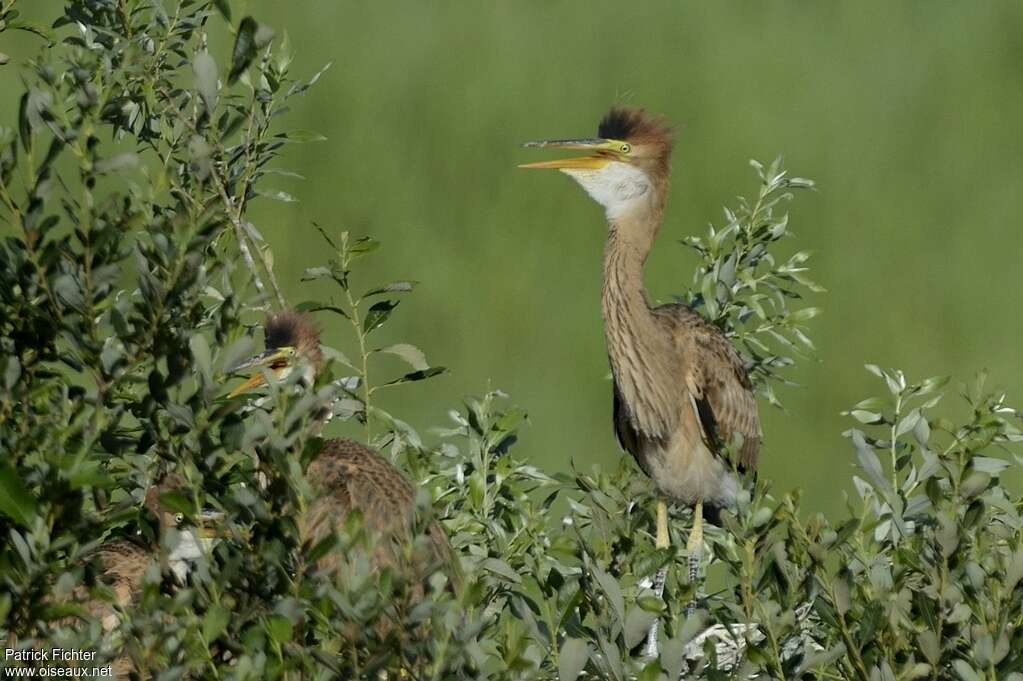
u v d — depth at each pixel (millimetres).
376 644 7508
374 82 30609
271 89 11016
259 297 8344
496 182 28078
